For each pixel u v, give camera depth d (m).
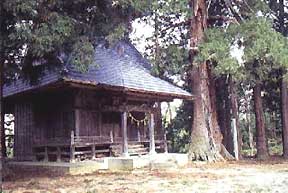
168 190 11.15
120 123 22.31
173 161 20.03
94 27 14.40
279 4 27.39
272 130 37.56
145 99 22.41
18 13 12.01
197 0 22.14
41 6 12.27
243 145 39.22
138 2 14.23
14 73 15.49
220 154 23.19
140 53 25.73
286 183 12.37
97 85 18.45
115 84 19.70
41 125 21.45
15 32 12.22
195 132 22.50
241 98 36.09
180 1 19.38
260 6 22.28
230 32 20.41
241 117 40.41
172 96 22.44
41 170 17.91
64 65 18.28
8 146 28.95
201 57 20.14
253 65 23.14
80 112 20.05
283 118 27.39
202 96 22.70
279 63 20.00
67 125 20.17
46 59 15.95
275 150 36.09
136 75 22.12
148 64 24.94
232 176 14.79
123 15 14.72
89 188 11.89
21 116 22.81
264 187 11.45
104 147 21.09
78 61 13.48
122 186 12.23
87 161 18.78
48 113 21.12
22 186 12.59
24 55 15.01
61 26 12.40
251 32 19.92
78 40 13.55
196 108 22.72
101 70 20.62
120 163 18.72
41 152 20.62
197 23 22.09
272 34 19.89
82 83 17.81
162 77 24.48
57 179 14.55
